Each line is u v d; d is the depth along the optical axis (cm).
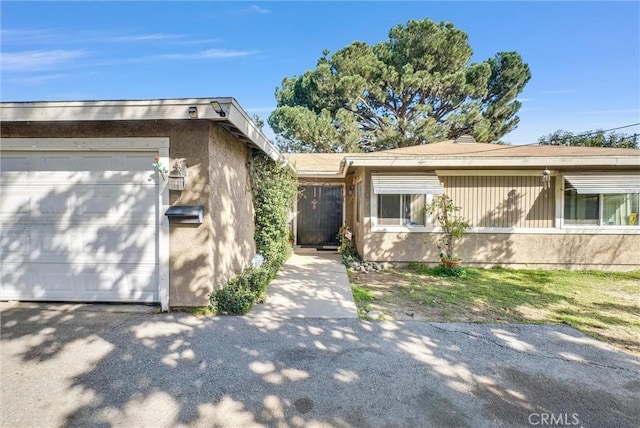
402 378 336
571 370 356
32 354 378
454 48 1995
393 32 2150
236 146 667
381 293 661
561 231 902
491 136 2152
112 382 323
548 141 2322
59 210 536
